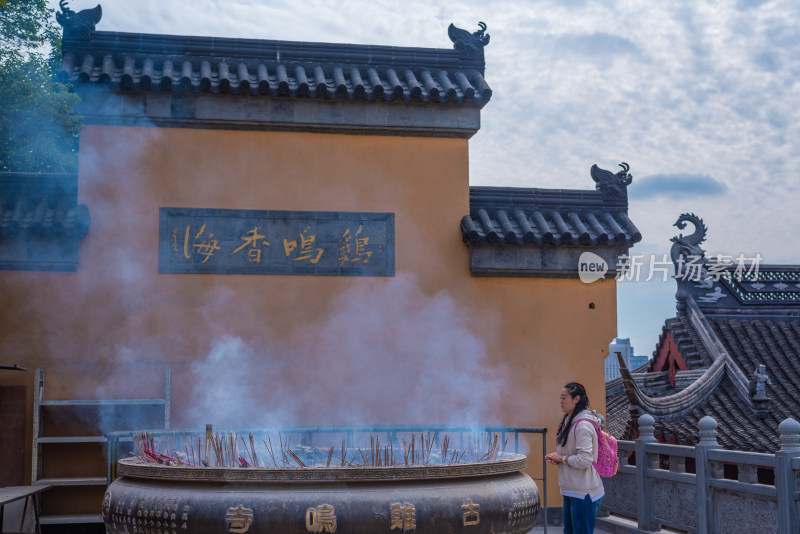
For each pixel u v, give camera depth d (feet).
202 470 20.51
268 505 19.79
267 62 36.81
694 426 45.16
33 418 32.27
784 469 24.53
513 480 22.82
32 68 35.83
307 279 35.55
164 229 34.68
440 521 20.44
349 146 36.78
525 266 37.09
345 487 20.25
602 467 24.25
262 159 35.94
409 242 36.70
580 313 37.96
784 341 53.42
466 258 37.09
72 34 35.55
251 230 35.32
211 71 36.14
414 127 36.99
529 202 38.88
